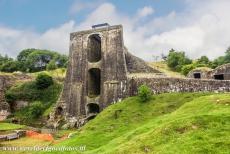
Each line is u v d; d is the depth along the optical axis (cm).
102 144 2628
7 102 6366
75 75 5406
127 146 1934
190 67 7838
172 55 9488
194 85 4203
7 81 7075
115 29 5312
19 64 10175
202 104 2720
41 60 11119
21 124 5462
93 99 5125
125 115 3709
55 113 5284
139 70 5562
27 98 6519
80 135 3139
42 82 6688
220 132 1773
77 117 5125
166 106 3731
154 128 2150
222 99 2673
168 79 4425
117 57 5144
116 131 3034
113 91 4972
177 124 1980
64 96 5359
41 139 3734
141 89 4169
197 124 1920
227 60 9400
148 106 3906
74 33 5647
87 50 5456
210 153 1566
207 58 9169
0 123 5231
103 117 3825
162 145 1792
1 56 11138
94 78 5619
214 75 5606
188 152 1605
